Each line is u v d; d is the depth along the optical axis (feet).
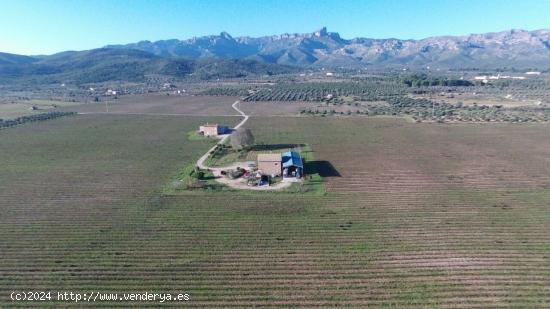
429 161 296.10
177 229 186.60
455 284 143.43
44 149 344.28
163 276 150.51
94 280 148.46
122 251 167.94
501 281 144.77
